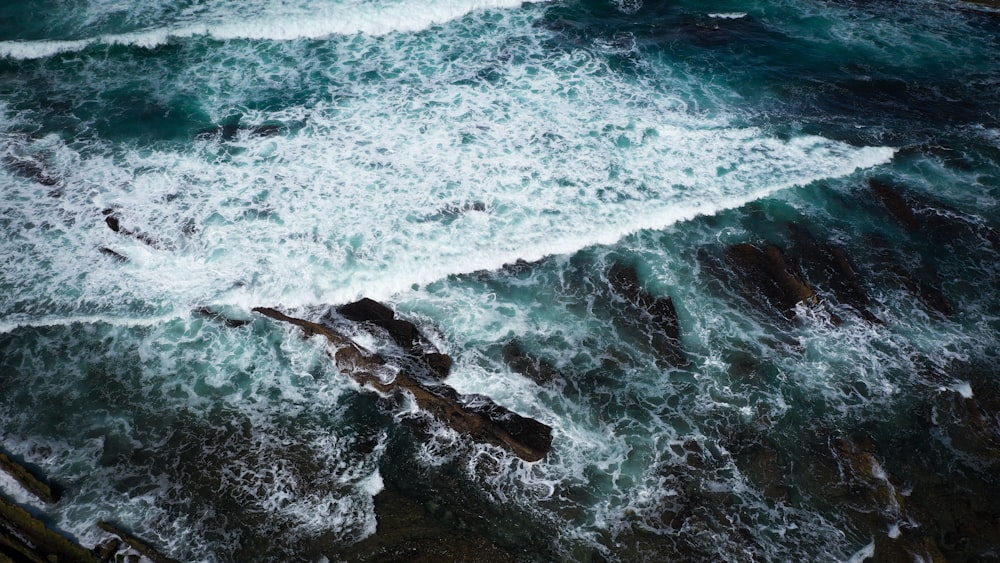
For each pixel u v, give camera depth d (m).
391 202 14.52
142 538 9.37
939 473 10.61
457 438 10.78
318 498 9.97
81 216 13.84
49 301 12.38
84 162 15.09
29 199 14.08
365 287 12.88
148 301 12.48
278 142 15.95
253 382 11.44
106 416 10.87
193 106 16.95
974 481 10.52
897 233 14.79
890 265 14.05
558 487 10.27
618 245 14.09
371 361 11.55
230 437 10.67
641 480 10.39
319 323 12.17
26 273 12.77
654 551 9.56
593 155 16.09
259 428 10.81
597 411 11.29
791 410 11.41
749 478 10.46
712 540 9.71
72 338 11.88
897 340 12.59
